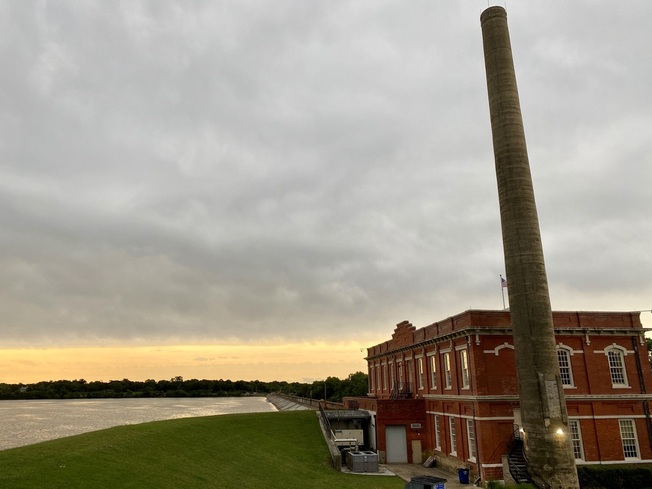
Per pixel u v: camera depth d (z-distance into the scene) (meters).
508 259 38.16
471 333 41.22
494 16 42.97
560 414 34.62
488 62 42.53
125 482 22.45
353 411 56.84
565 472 33.59
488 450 38.62
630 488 37.28
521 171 39.12
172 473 26.56
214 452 34.81
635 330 43.31
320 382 168.75
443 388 47.00
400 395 57.19
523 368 36.00
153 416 138.12
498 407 39.78
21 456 22.22
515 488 32.09
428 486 29.06
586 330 42.72
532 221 38.16
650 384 42.75
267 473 34.72
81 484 20.44
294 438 48.91
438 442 48.16
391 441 50.66
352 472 42.56
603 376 42.41
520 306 36.78
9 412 167.62
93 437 29.16
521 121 40.72
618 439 41.25
